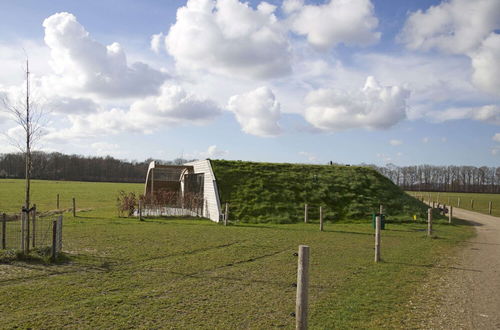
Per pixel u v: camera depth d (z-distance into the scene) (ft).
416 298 25.82
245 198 82.79
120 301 23.85
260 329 19.88
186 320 20.90
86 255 38.17
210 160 94.22
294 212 80.38
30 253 35.37
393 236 58.44
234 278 30.25
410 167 343.46
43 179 331.16
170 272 31.83
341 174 99.30
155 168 103.40
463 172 330.75
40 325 19.62
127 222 70.33
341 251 43.70
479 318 22.20
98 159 386.73
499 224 82.38
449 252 44.57
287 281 29.53
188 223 71.46
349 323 20.97
